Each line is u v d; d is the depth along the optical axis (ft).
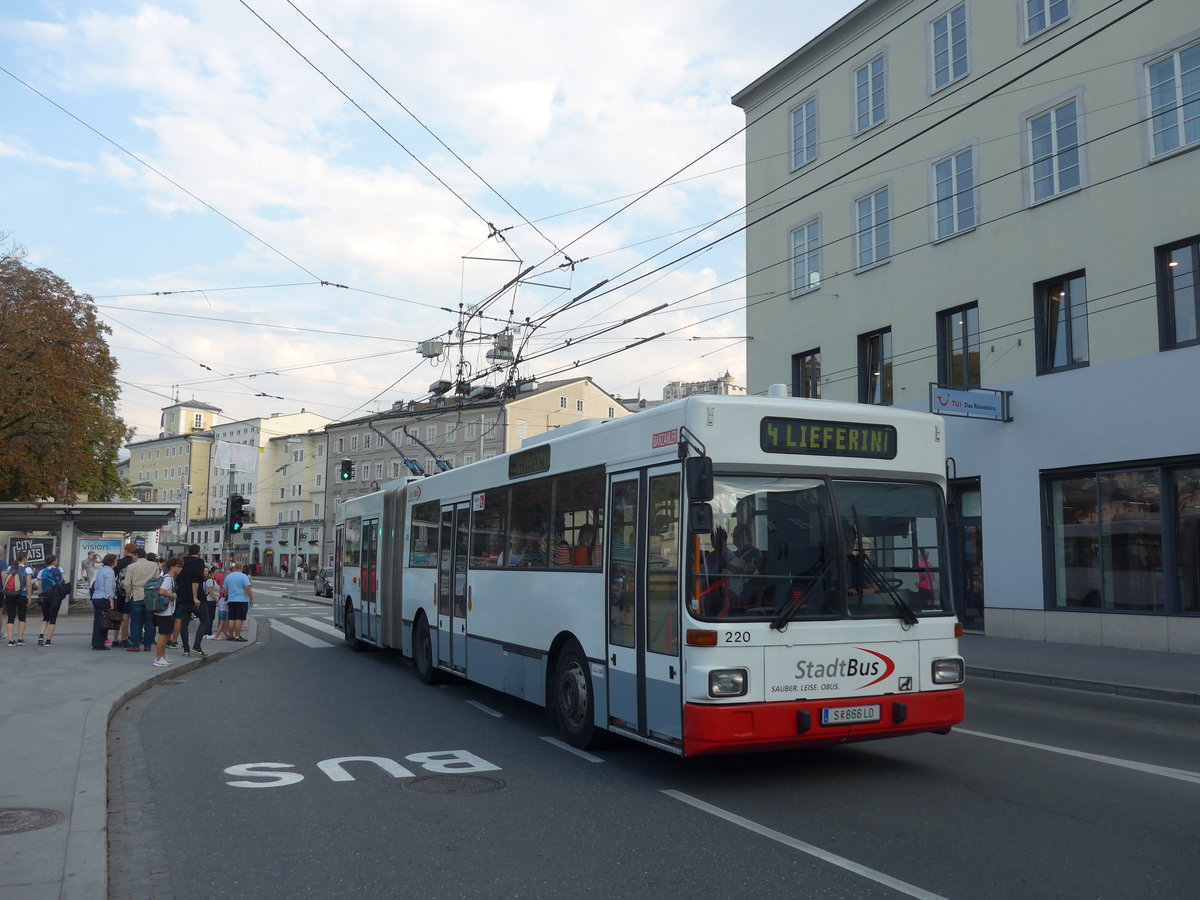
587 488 29.17
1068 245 62.64
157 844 19.88
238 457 139.74
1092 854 18.13
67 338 104.94
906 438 25.13
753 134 92.12
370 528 59.31
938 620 24.38
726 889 16.52
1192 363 54.95
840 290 81.41
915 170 74.59
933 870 17.30
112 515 98.84
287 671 51.29
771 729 22.25
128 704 39.45
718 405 23.57
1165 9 57.47
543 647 31.71
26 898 15.74
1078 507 61.77
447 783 24.85
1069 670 47.70
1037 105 65.05
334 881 17.34
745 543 23.12
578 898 16.25
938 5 73.15
